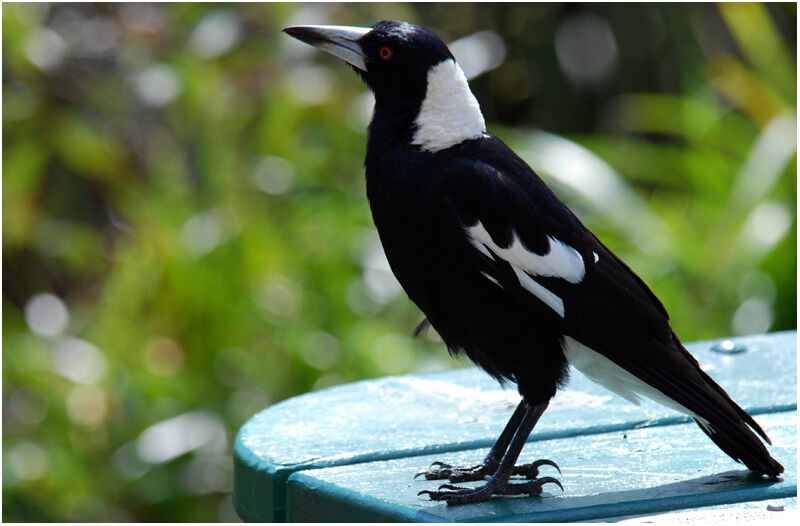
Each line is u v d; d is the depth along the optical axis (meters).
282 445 5.84
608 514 4.81
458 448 5.85
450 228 5.43
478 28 15.41
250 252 10.59
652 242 10.70
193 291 10.53
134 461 10.38
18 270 12.98
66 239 12.45
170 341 10.56
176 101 11.93
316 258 10.79
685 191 12.00
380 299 10.77
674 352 5.50
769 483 5.10
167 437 10.30
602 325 5.50
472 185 5.45
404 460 5.65
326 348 10.49
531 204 5.52
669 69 14.57
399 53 5.65
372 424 6.26
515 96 15.49
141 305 10.68
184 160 11.63
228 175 11.14
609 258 5.68
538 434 5.98
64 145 12.14
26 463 10.45
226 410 10.38
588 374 5.79
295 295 10.65
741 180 10.63
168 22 12.36
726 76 12.05
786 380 6.84
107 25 12.63
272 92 11.45
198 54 11.70
